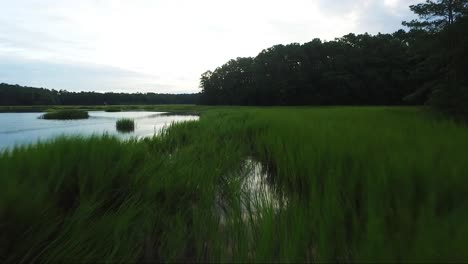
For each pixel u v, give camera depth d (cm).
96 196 262
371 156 339
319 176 317
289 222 237
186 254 219
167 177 343
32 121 2498
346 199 248
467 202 217
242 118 1430
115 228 220
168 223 261
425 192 229
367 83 5144
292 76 6072
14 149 307
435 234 174
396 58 5128
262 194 330
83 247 200
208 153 582
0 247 188
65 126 1917
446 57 1408
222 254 203
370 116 1220
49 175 260
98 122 2408
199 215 272
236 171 477
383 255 166
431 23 1502
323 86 5784
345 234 203
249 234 237
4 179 222
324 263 187
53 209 229
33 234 199
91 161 295
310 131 641
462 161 293
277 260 195
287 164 418
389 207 216
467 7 1360
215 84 8981
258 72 6856
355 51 5716
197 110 5284
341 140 463
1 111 5066
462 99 1198
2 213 188
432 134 527
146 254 221
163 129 972
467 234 173
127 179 309
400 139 447
